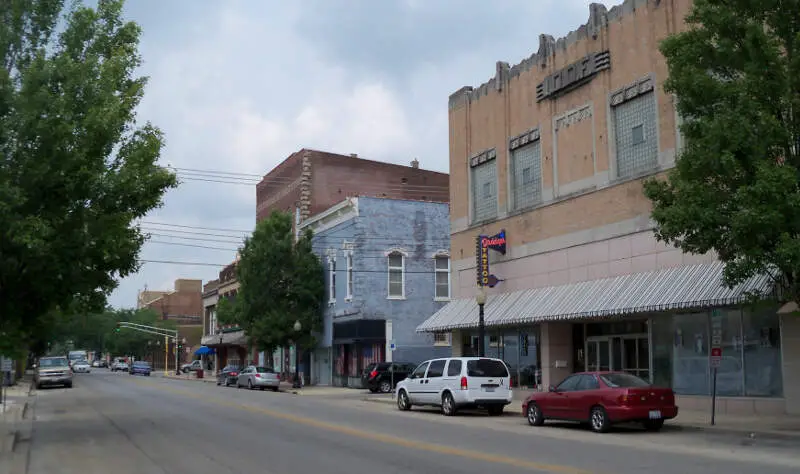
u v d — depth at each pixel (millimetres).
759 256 15484
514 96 31031
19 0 17156
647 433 18250
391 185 58469
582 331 28531
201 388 46500
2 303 17594
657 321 24328
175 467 13398
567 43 28016
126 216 18609
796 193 15031
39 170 16125
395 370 40250
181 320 120875
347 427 20344
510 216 30703
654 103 24047
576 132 27344
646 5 24484
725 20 16656
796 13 16500
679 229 16562
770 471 11664
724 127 15758
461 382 24344
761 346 20922
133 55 18734
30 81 16188
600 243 25734
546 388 28094
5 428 20641
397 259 45688
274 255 48812
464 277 33688
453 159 35094
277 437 18000
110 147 18203
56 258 17188
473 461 13484
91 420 23656
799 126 16297
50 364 49219
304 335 49188
